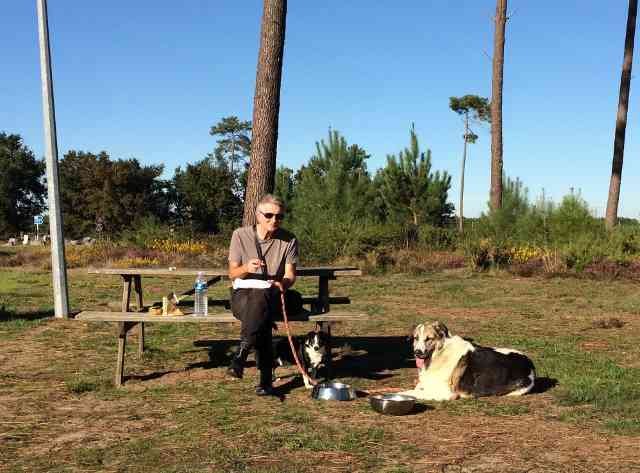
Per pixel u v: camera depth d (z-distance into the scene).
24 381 6.20
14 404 5.35
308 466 3.83
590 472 3.76
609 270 17.58
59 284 10.24
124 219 56.38
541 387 5.95
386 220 27.17
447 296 13.76
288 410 5.15
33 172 77.25
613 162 23.75
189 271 6.55
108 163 58.75
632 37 23.34
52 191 10.26
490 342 8.31
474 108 66.69
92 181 58.00
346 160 27.02
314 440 4.32
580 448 4.21
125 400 5.50
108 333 8.94
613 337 8.80
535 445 4.27
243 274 5.59
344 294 14.12
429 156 28.69
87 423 4.80
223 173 60.78
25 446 4.27
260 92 9.87
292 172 30.80
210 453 4.05
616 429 4.63
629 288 15.19
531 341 8.38
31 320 10.02
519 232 22.72
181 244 25.98
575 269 18.06
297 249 5.93
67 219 58.84
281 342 7.02
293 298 6.33
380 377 6.52
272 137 9.95
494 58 24.56
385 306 12.13
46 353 7.59
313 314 6.42
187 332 9.08
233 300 5.71
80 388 5.84
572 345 8.15
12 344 8.12
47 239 54.12
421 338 5.58
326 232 21.92
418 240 24.62
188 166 60.25
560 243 20.58
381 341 8.55
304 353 6.41
